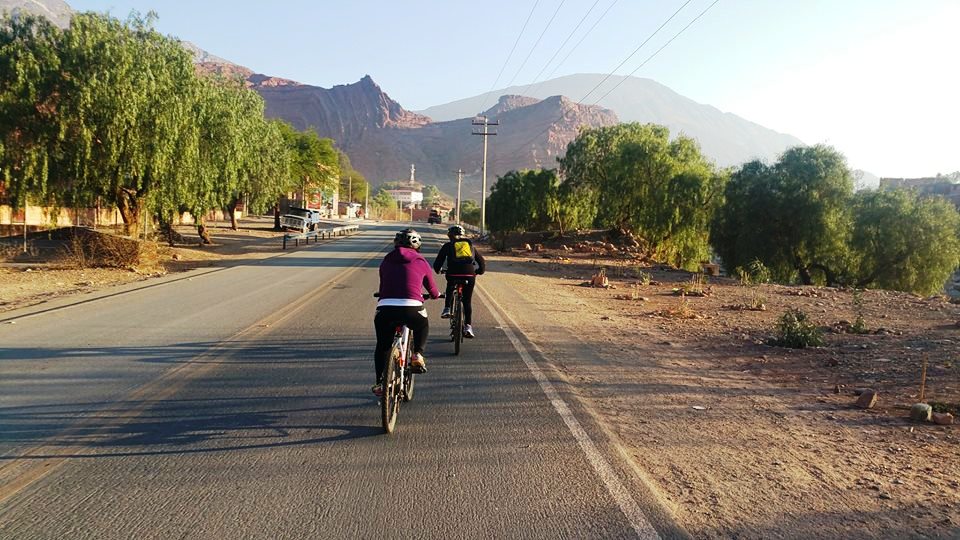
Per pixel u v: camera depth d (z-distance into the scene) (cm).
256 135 3469
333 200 11881
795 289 2230
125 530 372
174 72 2391
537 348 1002
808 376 862
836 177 3619
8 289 1591
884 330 1215
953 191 9738
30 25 2158
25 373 745
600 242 4812
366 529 380
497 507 414
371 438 543
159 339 969
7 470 459
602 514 408
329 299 1511
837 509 430
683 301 1659
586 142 5541
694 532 388
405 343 620
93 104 2109
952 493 464
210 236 4578
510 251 4772
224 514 395
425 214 17638
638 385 780
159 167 2267
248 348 913
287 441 531
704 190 4000
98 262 2231
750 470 501
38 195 2223
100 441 522
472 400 677
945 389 764
